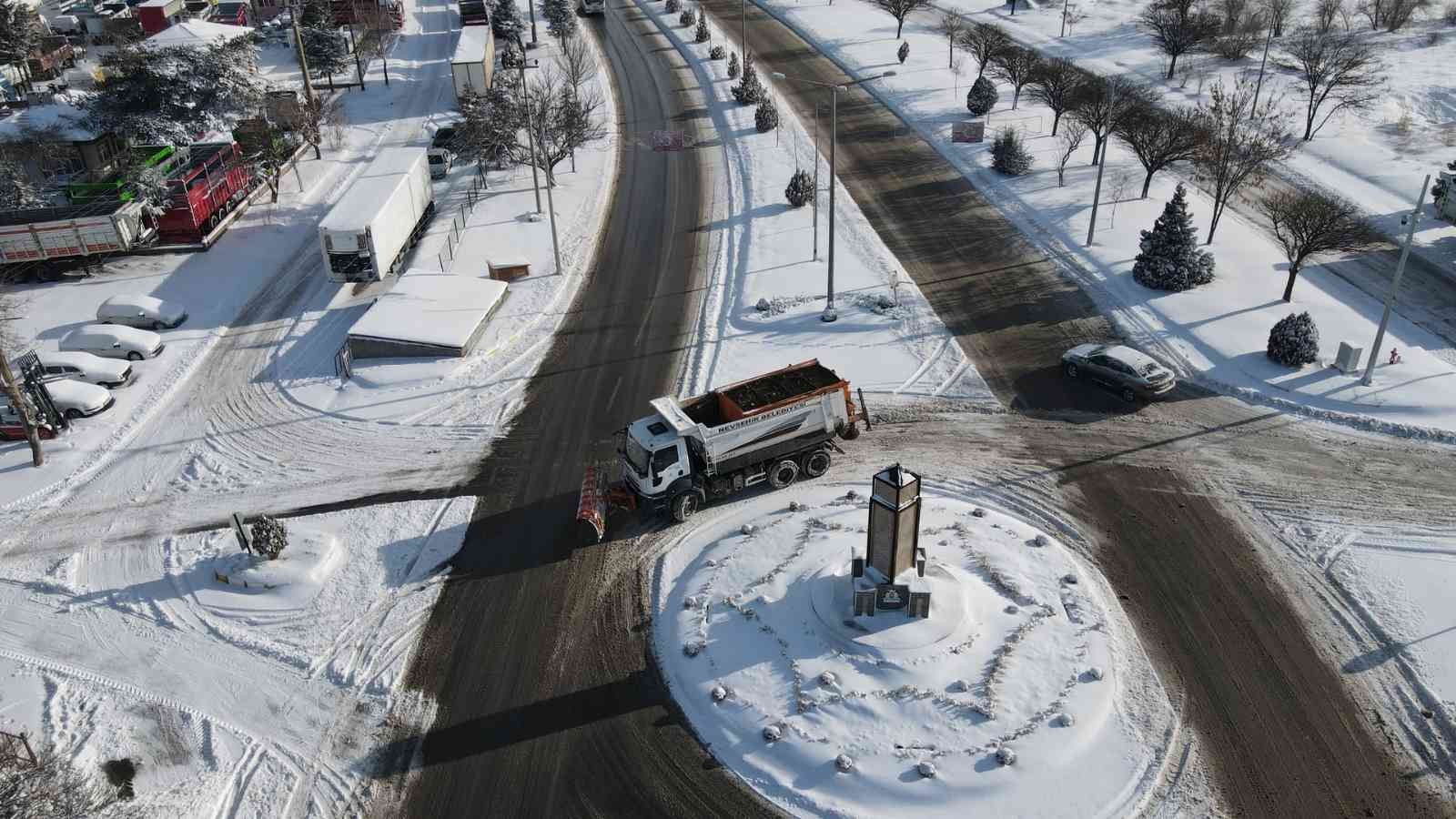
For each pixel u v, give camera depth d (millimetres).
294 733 22391
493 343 39281
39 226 43531
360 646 24750
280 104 60188
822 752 20891
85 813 20188
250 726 22656
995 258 44156
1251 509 27859
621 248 47656
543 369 37469
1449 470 28984
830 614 23938
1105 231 45719
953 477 29969
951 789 19875
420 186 49812
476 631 24984
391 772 21250
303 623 25641
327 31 72188
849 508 28375
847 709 21719
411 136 63906
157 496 31500
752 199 52406
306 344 40344
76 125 50656
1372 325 36938
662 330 39844
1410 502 27703
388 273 45469
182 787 21141
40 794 19875
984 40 67125
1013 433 32031
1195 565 25844
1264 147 46000
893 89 68562
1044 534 27125
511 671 23734
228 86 53656
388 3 87938
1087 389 34281
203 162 51125
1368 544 26219
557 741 21766
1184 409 32844
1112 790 19750
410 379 37125
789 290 42219
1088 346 34969
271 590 26781
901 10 80312
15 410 33531
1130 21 81938
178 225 48812
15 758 21141
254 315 43031
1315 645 23156
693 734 21766
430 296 41406
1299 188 49969
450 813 20234
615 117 66500
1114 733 20969
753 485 30031
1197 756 20438
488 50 72938
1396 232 44906
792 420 28828
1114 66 71188
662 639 24406
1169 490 28828
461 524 29000
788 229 48375
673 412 28406
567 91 57062
